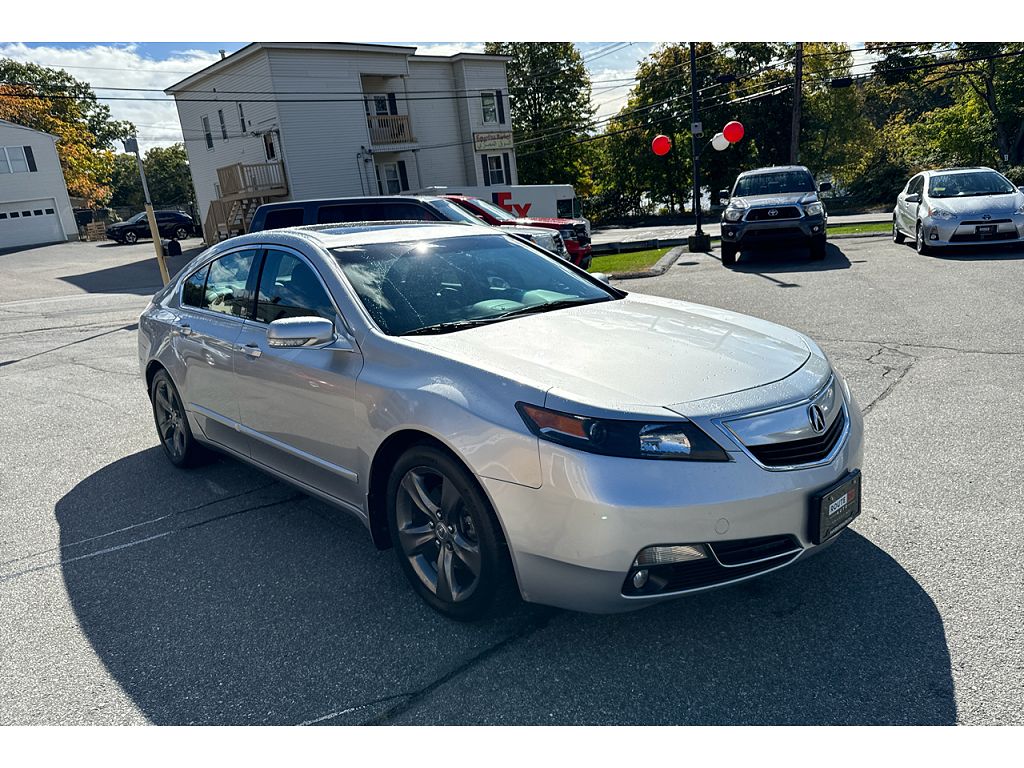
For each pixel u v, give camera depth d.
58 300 19.30
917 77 42.59
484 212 12.30
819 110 54.44
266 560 3.64
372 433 3.09
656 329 3.30
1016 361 6.14
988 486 3.85
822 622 2.79
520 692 2.54
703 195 54.16
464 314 3.49
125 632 3.07
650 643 2.75
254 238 4.22
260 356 3.76
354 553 3.67
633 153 54.12
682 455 2.46
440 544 2.96
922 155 52.38
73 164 53.62
